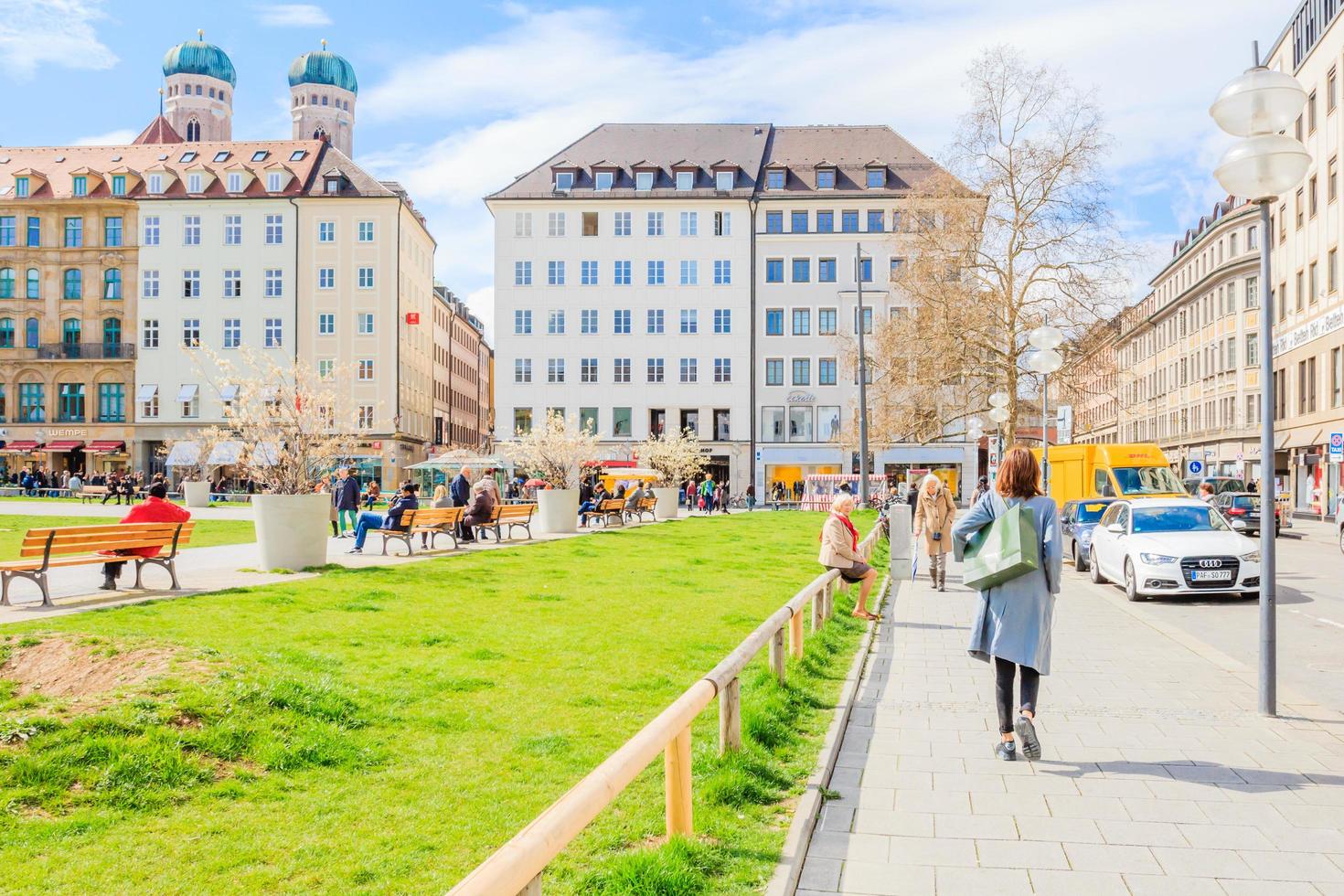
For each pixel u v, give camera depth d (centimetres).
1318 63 4766
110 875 448
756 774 602
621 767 378
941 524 1775
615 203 6788
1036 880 473
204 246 6938
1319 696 895
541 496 2942
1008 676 682
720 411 6769
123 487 4769
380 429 6769
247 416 1686
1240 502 3362
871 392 4347
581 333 6769
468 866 468
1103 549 1888
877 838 529
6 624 984
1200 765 662
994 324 3647
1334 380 4534
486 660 938
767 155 7156
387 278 6819
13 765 561
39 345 7056
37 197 7081
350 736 663
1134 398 9525
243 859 469
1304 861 493
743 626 1195
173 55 12550
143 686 688
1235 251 6512
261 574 1571
